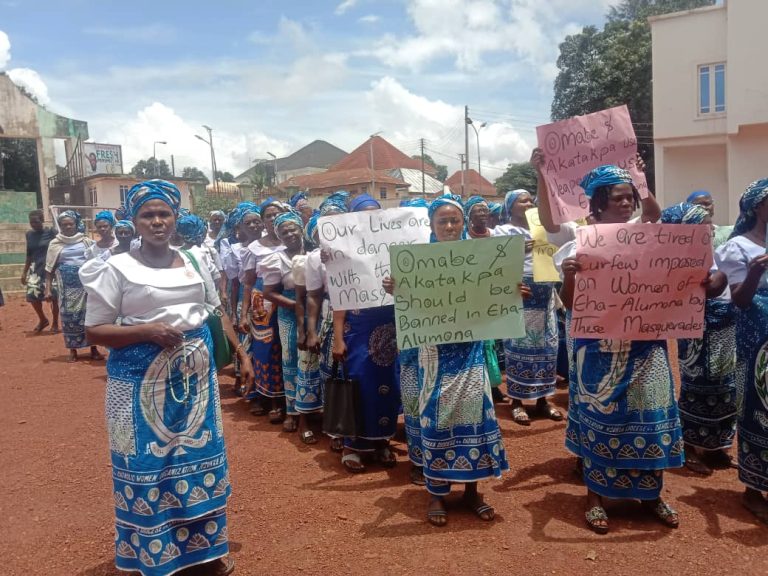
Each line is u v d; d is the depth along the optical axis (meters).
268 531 4.01
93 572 3.67
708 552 3.58
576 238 3.67
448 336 3.93
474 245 3.88
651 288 3.69
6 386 8.02
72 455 5.54
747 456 3.98
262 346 6.23
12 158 32.84
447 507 4.24
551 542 3.73
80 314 9.41
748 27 21.67
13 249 18.42
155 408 3.17
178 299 3.25
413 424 4.57
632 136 4.44
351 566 3.56
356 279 4.65
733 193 22.70
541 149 4.46
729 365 4.61
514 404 6.10
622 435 3.76
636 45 31.70
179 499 3.23
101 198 31.89
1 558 3.84
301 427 5.79
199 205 38.06
